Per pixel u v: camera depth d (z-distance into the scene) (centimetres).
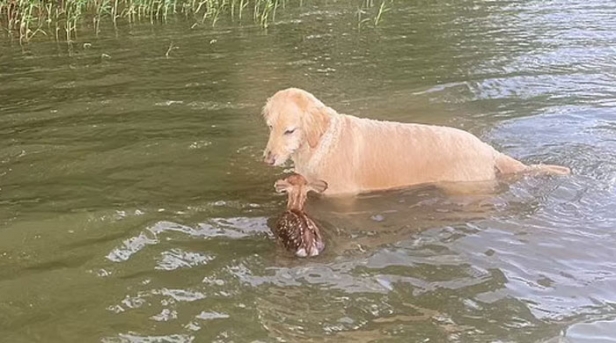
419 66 502
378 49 545
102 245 282
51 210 306
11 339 237
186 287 260
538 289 260
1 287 260
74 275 266
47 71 490
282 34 591
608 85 453
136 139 377
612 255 279
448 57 521
